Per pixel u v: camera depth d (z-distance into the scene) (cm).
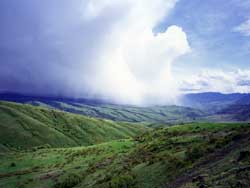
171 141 6406
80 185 5644
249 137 3962
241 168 2573
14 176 8450
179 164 4012
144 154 6150
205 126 7694
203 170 3291
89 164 7625
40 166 9475
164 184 3591
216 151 3978
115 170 5500
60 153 11331
